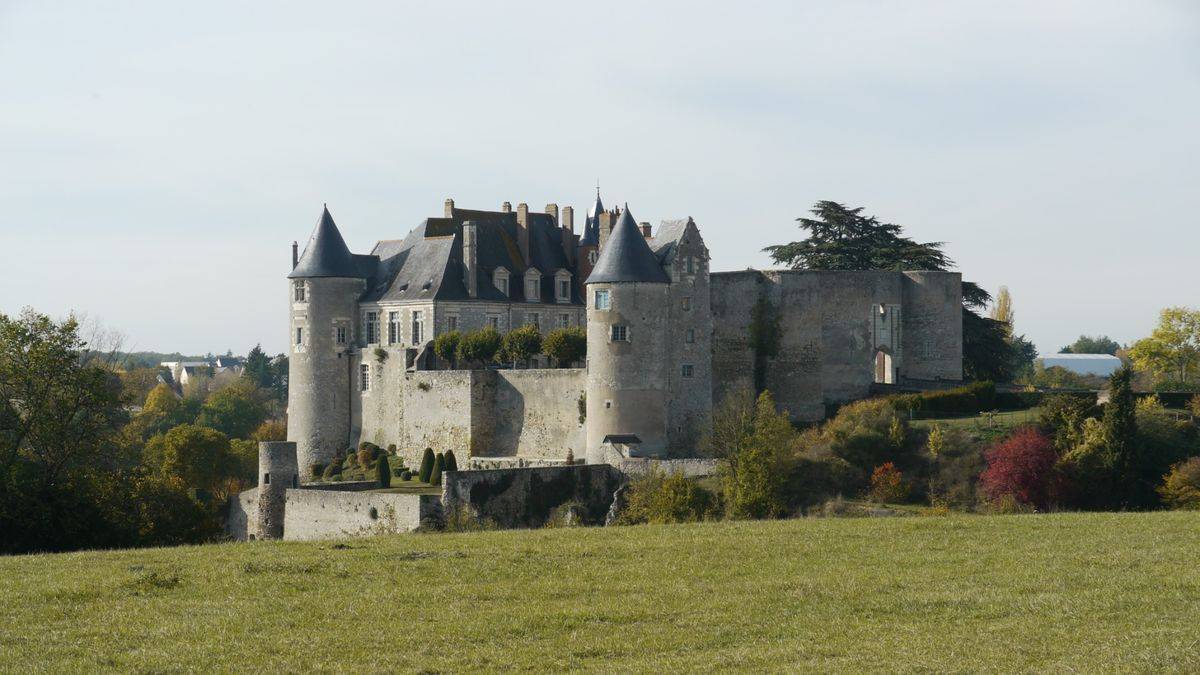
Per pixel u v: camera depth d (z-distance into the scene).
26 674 30.91
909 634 33.38
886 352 97.19
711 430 89.94
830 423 85.44
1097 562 40.97
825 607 36.12
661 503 72.50
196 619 35.41
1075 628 33.38
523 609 36.22
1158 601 35.59
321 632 34.19
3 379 64.62
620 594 37.88
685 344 89.50
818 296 95.62
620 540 45.75
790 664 31.09
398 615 35.75
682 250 89.56
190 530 65.81
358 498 80.69
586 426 87.06
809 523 50.19
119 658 32.06
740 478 72.62
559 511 79.25
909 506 75.00
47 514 60.12
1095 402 83.88
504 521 77.38
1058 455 77.19
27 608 36.56
